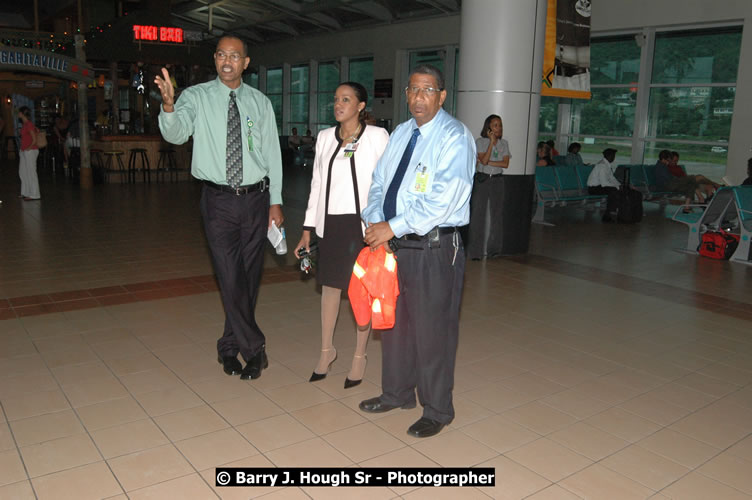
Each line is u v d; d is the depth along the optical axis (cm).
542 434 313
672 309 549
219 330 455
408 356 326
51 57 1268
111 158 1495
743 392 374
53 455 279
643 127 1426
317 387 362
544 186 1076
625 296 587
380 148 339
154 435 300
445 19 1680
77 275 604
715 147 1309
